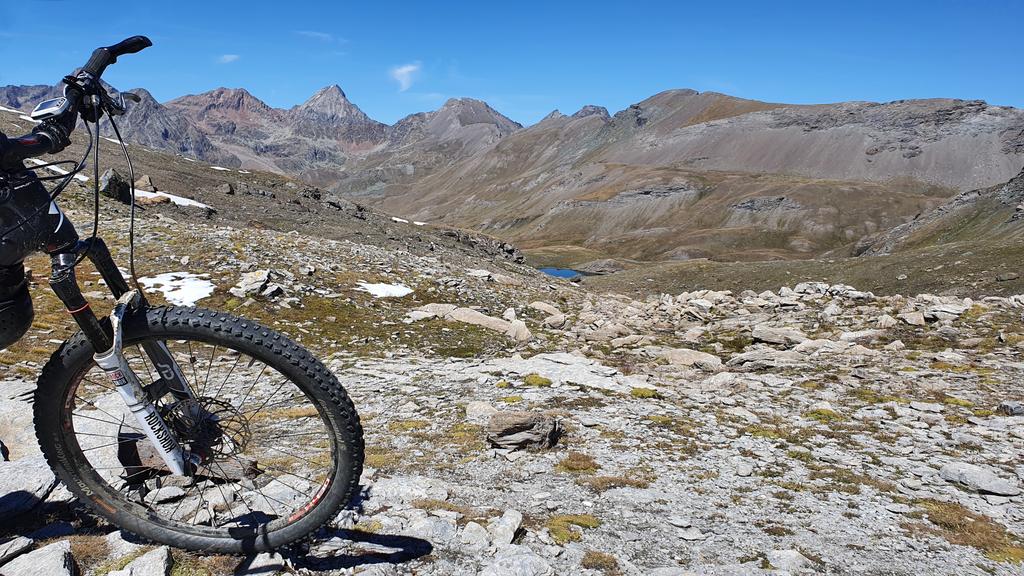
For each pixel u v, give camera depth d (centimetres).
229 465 546
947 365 1619
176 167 13712
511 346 2180
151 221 3862
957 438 1033
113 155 11700
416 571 488
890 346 1914
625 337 2225
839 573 572
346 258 3534
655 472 827
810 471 865
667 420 1080
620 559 559
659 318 2820
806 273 18588
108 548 448
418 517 579
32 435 627
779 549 612
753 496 760
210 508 511
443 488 683
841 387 1405
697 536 627
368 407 1177
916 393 1351
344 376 1521
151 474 555
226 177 14162
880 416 1177
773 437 1020
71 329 1773
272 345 372
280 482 565
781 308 2745
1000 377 1473
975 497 788
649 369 1627
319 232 10212
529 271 11494
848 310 2527
